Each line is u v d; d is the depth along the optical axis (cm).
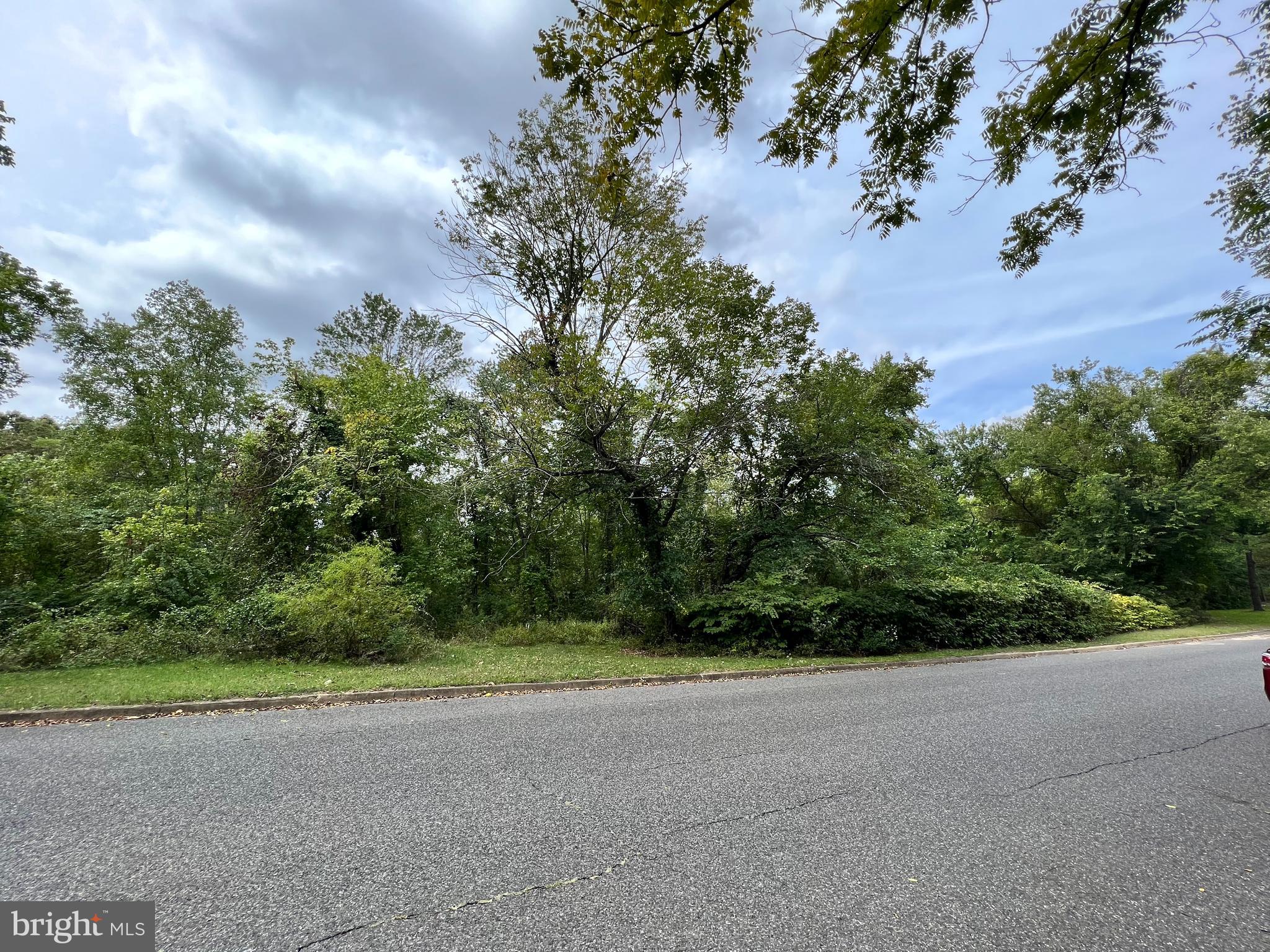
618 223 1441
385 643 1084
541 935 255
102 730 594
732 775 463
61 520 1280
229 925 260
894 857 331
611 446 1330
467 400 1800
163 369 2372
